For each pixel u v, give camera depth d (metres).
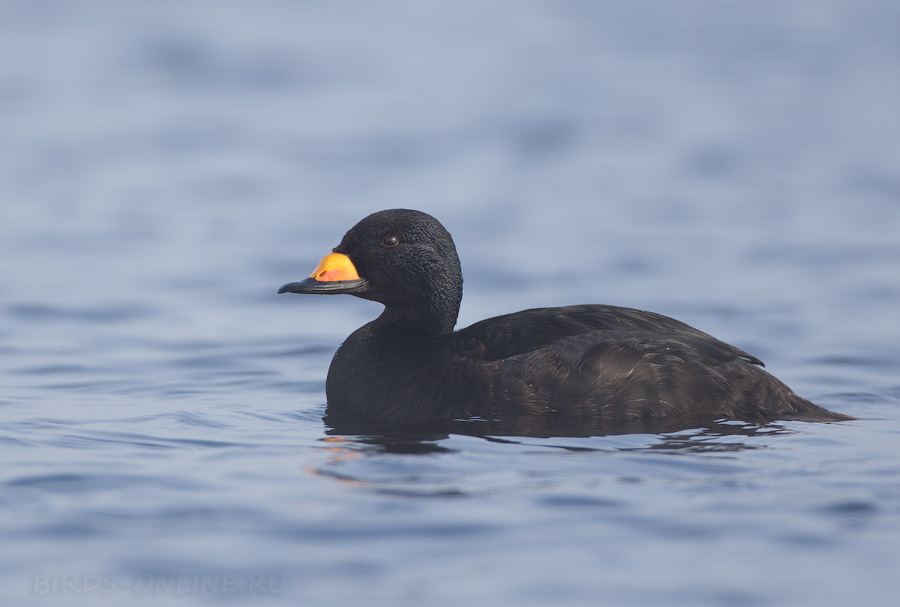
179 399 9.55
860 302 13.11
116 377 10.39
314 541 5.95
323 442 8.05
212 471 7.19
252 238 16.38
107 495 6.65
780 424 8.33
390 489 6.79
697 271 14.55
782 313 12.70
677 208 18.05
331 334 12.27
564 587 5.45
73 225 17.11
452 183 19.77
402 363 9.21
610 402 8.51
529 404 8.62
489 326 9.18
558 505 6.46
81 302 13.30
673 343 8.64
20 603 5.32
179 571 5.61
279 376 10.55
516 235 16.55
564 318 9.02
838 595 5.37
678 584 5.48
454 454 7.61
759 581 5.51
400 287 9.58
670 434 8.07
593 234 16.55
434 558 5.75
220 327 12.47
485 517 6.27
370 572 5.60
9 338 11.84
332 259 9.67
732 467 7.19
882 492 6.62
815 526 6.12
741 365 8.66
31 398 9.49
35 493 6.66
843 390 9.89
